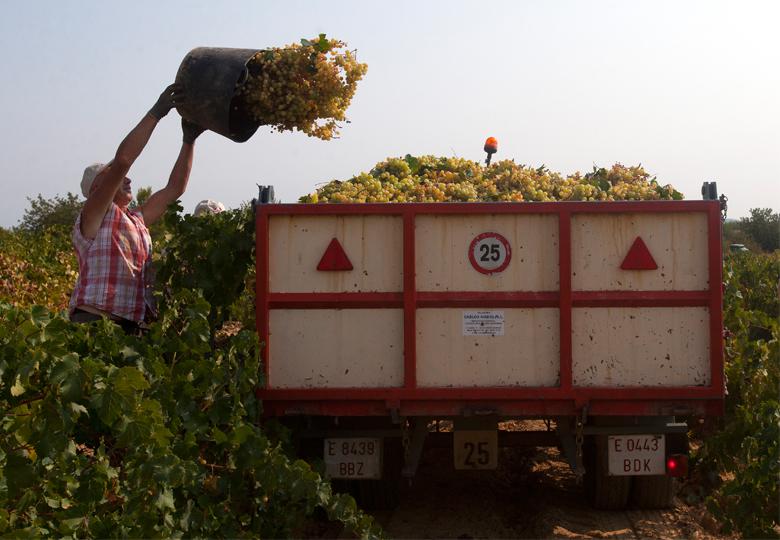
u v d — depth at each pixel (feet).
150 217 23.72
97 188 21.04
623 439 20.70
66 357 14.11
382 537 19.11
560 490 25.21
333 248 20.20
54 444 13.76
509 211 19.95
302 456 21.15
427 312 20.21
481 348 20.18
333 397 20.12
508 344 20.17
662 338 20.11
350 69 21.88
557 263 20.06
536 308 20.12
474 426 20.81
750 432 22.82
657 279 20.04
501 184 25.77
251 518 19.07
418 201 23.26
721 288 19.92
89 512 14.39
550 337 20.13
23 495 13.71
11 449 14.01
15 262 52.70
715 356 19.95
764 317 32.09
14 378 13.67
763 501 19.81
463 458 20.81
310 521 22.40
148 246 22.31
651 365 20.10
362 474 20.74
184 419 17.69
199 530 17.04
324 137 22.59
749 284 58.23
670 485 22.40
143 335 22.02
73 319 21.16
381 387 20.21
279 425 20.12
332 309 20.31
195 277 22.75
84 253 21.12
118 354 17.01
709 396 19.93
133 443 14.75
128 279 21.31
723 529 20.35
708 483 24.68
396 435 20.74
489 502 24.08
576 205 19.83
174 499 16.65
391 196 23.88
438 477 26.73
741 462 23.56
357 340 20.30
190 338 18.58
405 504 23.88
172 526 15.87
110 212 21.21
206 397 18.26
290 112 21.59
